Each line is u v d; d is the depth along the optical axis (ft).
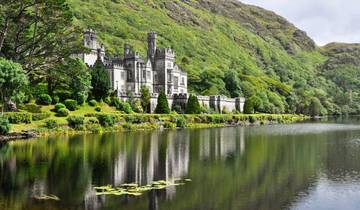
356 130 320.70
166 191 101.09
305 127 365.81
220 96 449.06
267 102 560.61
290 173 127.03
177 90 479.00
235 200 94.22
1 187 102.89
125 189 102.32
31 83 293.64
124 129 291.58
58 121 253.44
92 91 333.83
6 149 169.17
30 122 244.01
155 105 383.65
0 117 215.10
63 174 118.93
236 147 191.83
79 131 258.98
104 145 188.65
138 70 417.90
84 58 406.82
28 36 267.80
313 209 88.53
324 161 151.33
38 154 155.84
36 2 240.12
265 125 406.82
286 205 91.09
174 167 134.00
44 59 256.52
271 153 171.73
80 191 99.50
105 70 357.82
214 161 148.05
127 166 133.80
